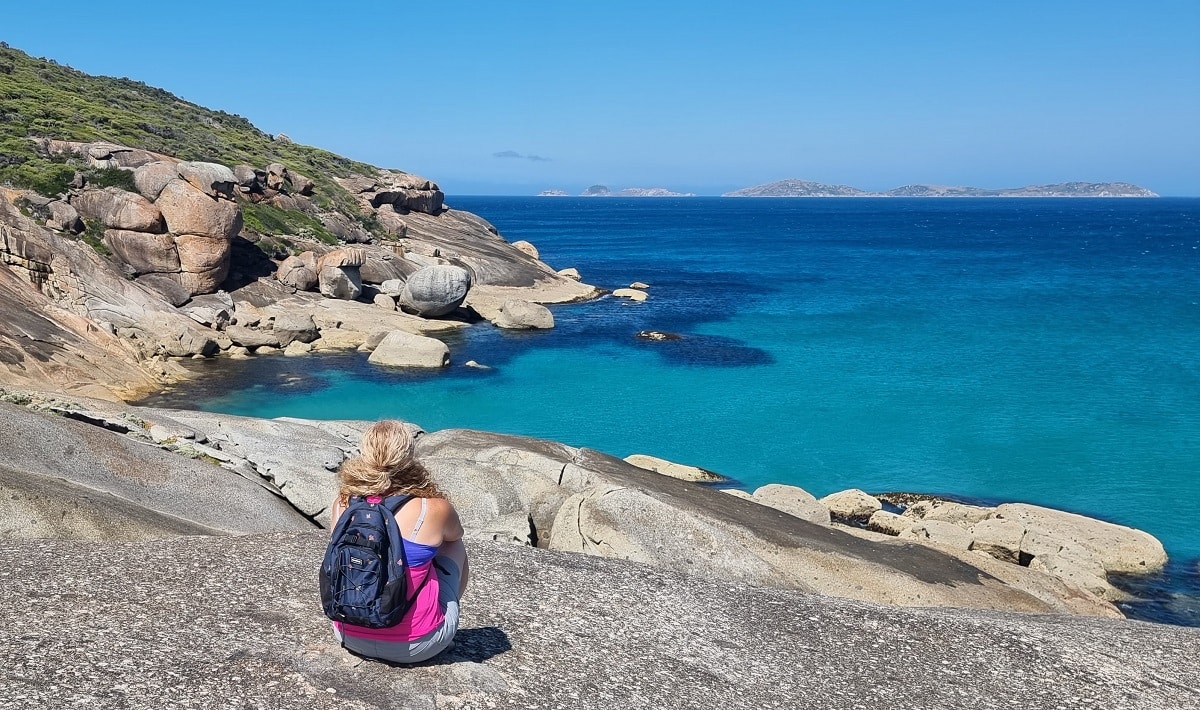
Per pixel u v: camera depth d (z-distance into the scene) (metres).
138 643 5.79
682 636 7.42
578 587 8.21
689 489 17.72
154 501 13.39
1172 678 7.84
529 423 31.16
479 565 8.48
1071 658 8.00
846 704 6.69
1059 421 31.44
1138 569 19.95
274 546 8.26
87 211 40.91
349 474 5.16
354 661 5.79
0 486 10.46
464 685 5.70
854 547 15.48
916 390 35.78
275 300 45.28
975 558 16.08
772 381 37.47
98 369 32.06
